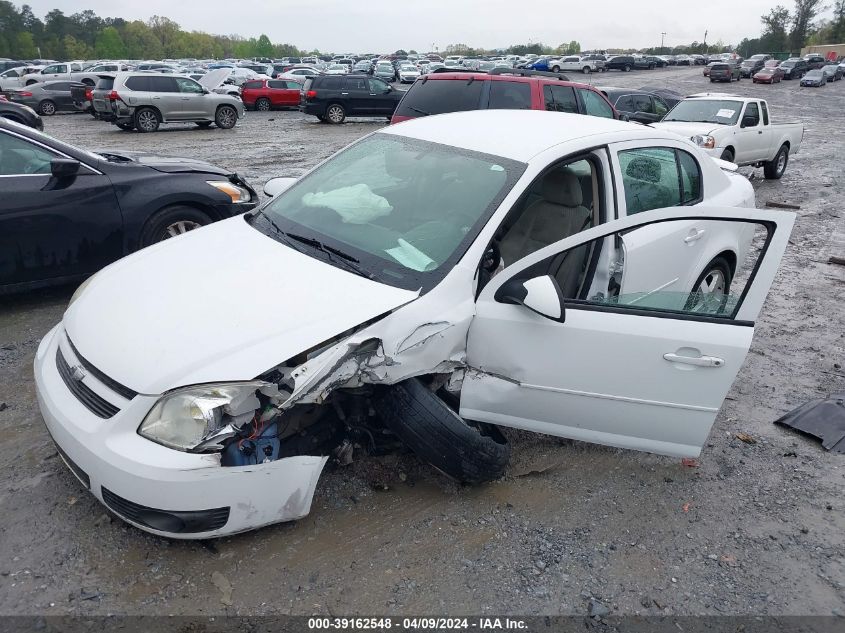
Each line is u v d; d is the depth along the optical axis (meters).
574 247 3.14
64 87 25.45
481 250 3.28
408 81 46.41
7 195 5.05
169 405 2.63
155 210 5.74
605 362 3.19
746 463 3.94
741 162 13.06
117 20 148.12
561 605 2.82
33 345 4.83
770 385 4.90
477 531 3.19
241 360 2.69
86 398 2.81
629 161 3.99
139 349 2.77
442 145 3.89
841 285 7.25
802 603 2.94
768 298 6.76
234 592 2.73
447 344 3.13
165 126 22.34
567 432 3.40
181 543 2.94
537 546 3.13
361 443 3.49
